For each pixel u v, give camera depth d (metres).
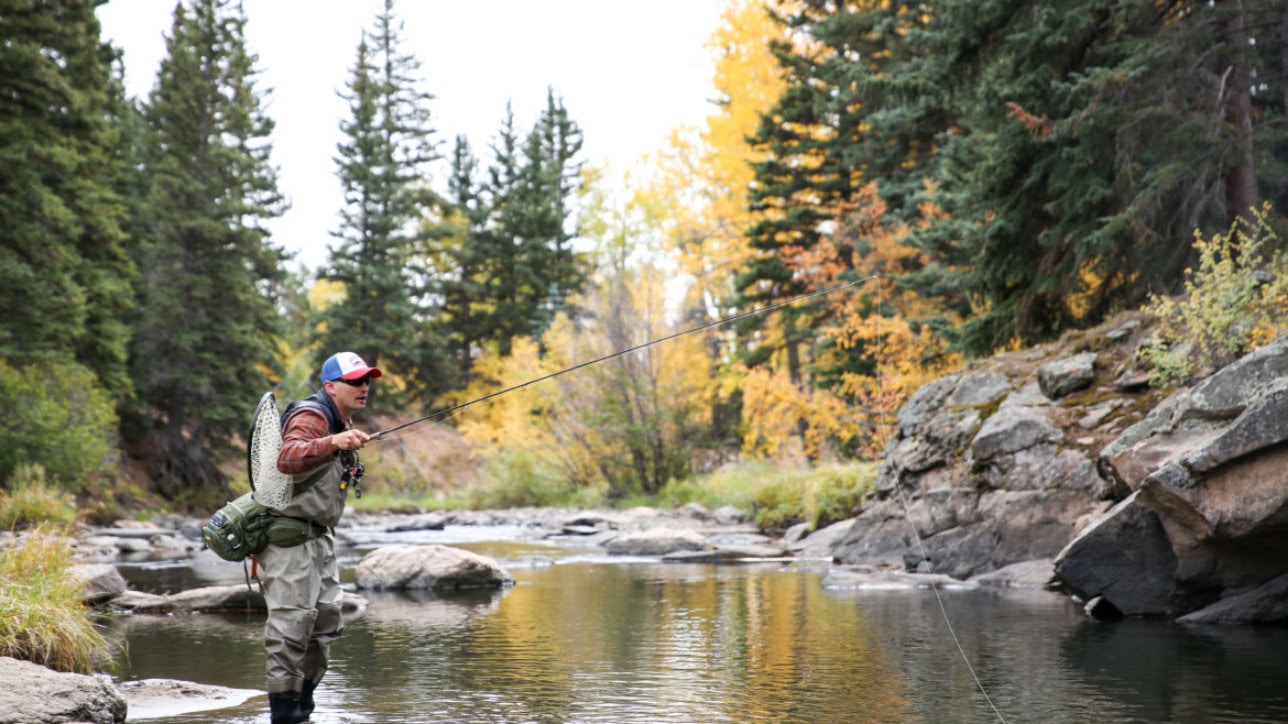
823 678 5.46
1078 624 7.41
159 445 31.09
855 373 23.42
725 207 33.75
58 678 4.38
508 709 4.72
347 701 4.92
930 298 21.36
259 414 4.50
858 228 25.23
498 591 10.34
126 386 27.98
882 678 5.43
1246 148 12.48
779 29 30.34
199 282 31.03
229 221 32.78
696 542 15.39
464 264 57.12
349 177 49.19
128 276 29.00
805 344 33.31
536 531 23.62
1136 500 7.70
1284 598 7.27
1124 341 11.32
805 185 26.80
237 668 5.88
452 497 38.69
